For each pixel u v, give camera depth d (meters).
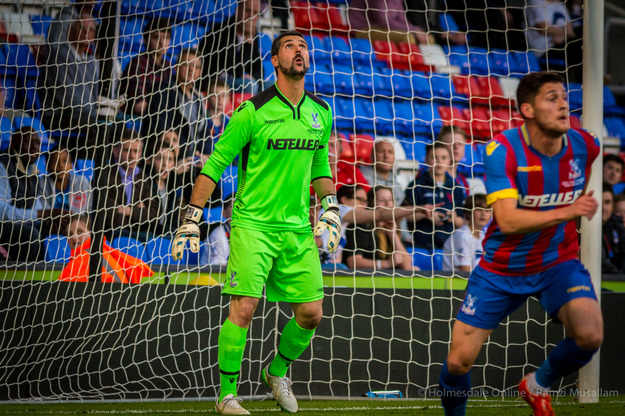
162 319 18.02
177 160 23.11
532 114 9.02
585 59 16.31
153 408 15.22
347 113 29.33
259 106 12.24
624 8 32.34
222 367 12.56
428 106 30.47
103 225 19.84
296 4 30.09
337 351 18.39
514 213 8.84
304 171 12.49
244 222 12.40
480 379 18.66
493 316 9.56
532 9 31.92
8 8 25.73
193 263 23.12
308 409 14.50
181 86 25.28
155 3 27.00
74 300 17.95
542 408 9.63
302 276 12.66
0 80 25.22
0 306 17.89
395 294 18.77
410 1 31.70
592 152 9.44
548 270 9.41
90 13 25.41
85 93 24.75
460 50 31.69
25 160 23.66
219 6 27.30
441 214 25.81
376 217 24.91
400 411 14.04
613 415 13.14
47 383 17.69
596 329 8.84
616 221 27.03
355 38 31.00
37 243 22.80
